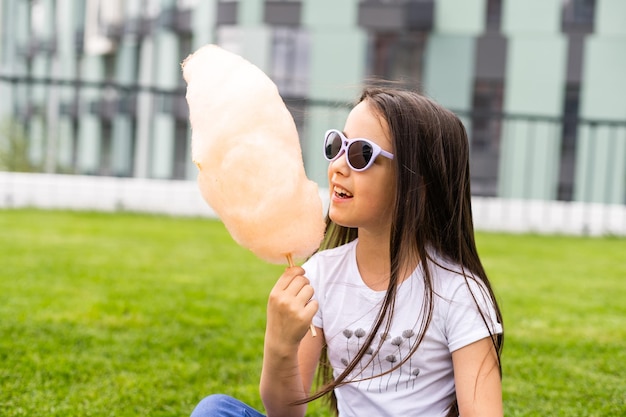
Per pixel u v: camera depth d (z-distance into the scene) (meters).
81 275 4.60
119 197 8.46
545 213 8.35
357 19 17.25
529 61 16.58
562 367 3.13
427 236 1.70
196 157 1.58
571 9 16.41
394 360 1.68
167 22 19.62
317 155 12.40
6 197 8.24
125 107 20.86
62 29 25.03
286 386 1.68
